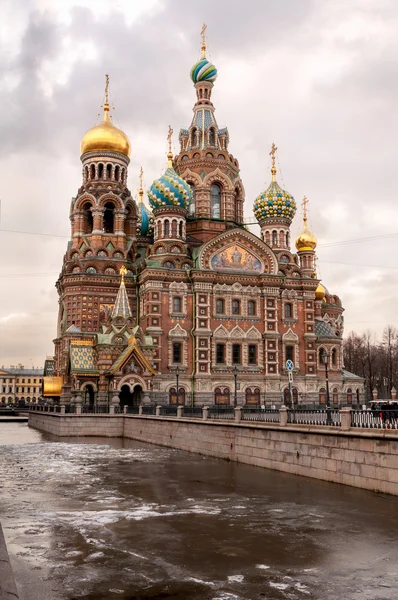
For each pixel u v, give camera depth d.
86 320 81.31
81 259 83.56
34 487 32.12
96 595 15.80
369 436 29.52
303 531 22.31
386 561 18.73
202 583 16.77
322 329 89.38
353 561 18.77
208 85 94.56
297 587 16.45
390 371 118.12
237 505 27.03
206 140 92.12
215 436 46.06
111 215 92.94
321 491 29.91
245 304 81.19
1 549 16.09
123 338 75.62
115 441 61.94
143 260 82.69
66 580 16.92
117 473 37.22
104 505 27.17
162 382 76.19
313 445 34.16
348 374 89.88
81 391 74.00
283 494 29.47
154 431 58.81
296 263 88.75
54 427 70.75
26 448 53.84
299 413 39.28
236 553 19.59
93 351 76.94
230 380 78.88
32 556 19.20
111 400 72.25
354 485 30.64
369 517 24.31
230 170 92.69
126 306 78.06
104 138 90.19
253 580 17.02
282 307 83.56
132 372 73.19
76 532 22.19
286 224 90.50
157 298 77.88
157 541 20.98
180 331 77.94
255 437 40.47
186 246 82.19
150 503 27.64
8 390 192.12
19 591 16.03
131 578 17.14
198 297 78.88
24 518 24.48
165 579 17.08
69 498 28.91
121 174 91.38
